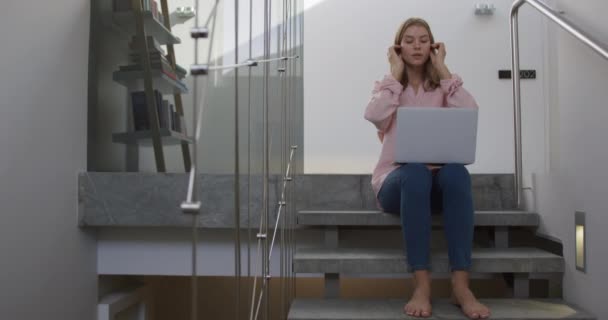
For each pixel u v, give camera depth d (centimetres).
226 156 253
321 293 354
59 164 201
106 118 233
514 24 229
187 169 244
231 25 271
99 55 235
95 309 235
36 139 186
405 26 194
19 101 175
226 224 212
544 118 206
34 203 185
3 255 167
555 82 196
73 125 213
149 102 236
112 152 233
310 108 315
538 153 211
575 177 175
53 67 197
